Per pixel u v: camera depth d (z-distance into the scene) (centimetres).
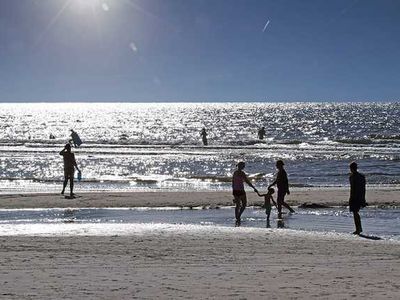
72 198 2484
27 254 1155
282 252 1223
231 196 2575
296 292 782
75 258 1105
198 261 1088
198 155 5259
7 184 3212
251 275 930
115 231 1560
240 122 16175
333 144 6775
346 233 1644
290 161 4800
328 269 1002
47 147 6412
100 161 4747
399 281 877
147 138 9388
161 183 3375
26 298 731
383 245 1355
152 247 1269
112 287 812
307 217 2044
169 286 824
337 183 3441
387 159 4922
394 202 2406
